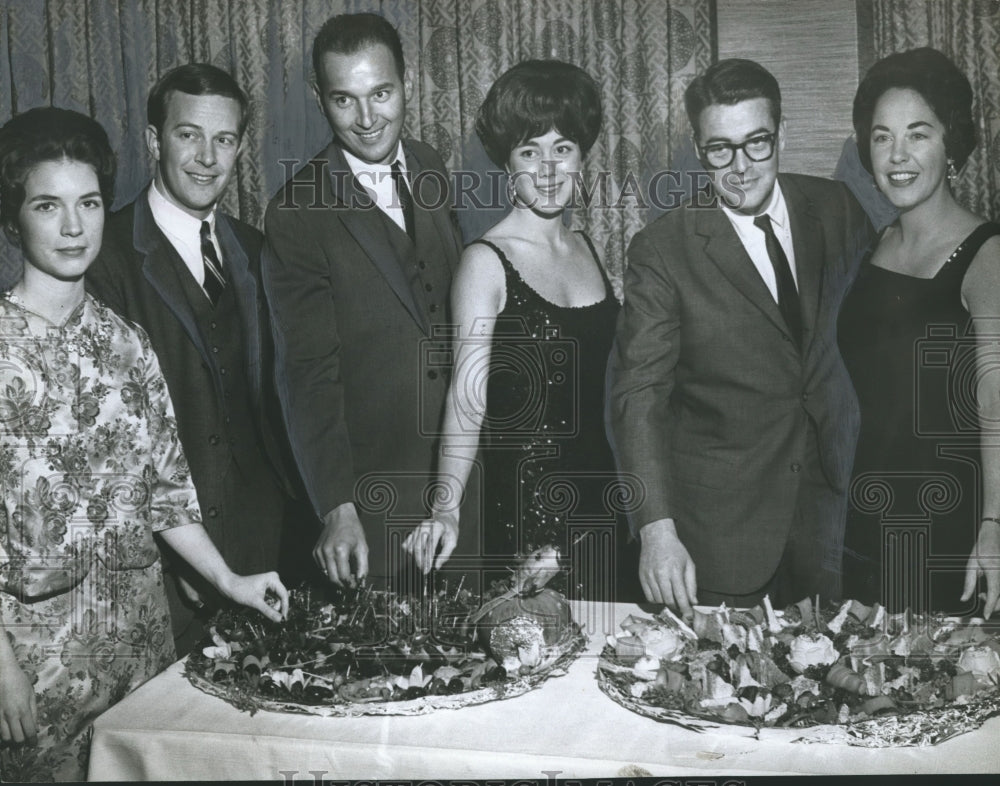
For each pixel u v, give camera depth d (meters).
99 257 2.72
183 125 2.80
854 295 2.78
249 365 2.84
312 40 2.83
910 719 1.71
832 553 2.81
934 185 2.76
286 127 2.84
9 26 2.85
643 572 2.81
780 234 2.78
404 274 2.84
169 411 2.69
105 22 2.85
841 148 2.78
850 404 2.79
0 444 2.51
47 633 2.49
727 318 2.78
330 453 2.85
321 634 2.10
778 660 1.86
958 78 2.76
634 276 2.81
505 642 1.94
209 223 2.82
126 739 1.81
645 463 2.80
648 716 1.77
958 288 2.76
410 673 1.92
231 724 1.83
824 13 2.77
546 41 2.81
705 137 2.79
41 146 2.72
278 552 2.86
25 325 2.59
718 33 2.79
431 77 2.83
